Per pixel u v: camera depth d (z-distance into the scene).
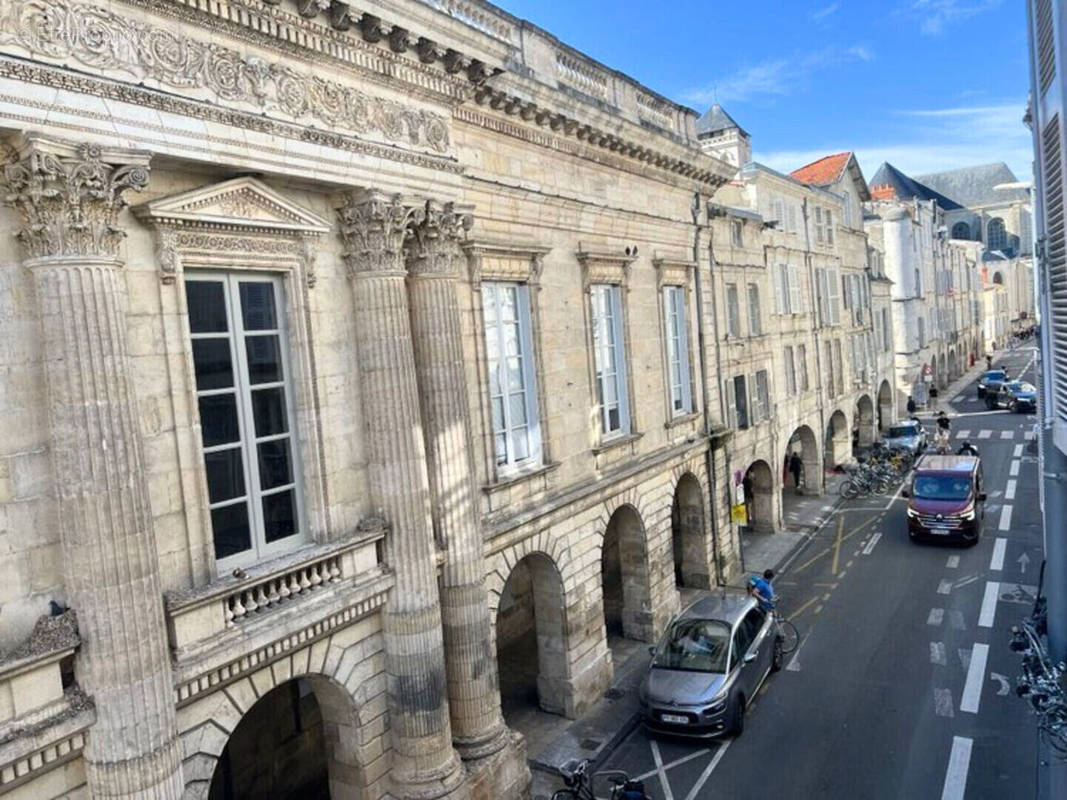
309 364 10.52
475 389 14.07
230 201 9.41
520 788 13.13
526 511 14.99
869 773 13.75
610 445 17.97
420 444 11.54
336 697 11.12
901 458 38.50
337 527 10.80
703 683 15.25
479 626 12.65
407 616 11.28
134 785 7.71
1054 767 11.20
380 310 11.11
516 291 15.59
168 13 8.43
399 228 11.23
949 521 26.05
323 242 10.85
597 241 17.89
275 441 10.32
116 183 7.77
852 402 40.84
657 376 20.48
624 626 20.19
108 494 7.64
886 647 18.88
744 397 26.89
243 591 9.34
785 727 15.54
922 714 15.59
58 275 7.46
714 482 23.48
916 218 59.16
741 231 27.25
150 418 8.59
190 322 9.35
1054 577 11.45
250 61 9.34
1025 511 29.94
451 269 12.44
